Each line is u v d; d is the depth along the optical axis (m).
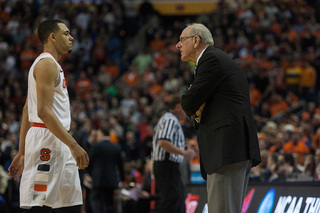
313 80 32.69
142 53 37.28
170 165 12.29
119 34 41.53
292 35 37.34
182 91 30.78
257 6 41.69
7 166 22.44
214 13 39.38
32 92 7.98
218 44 36.19
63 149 7.92
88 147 15.39
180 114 12.74
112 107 30.69
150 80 32.91
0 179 16.94
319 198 8.73
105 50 38.44
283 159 15.90
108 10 42.62
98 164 16.11
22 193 7.77
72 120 24.66
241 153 7.32
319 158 15.15
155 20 43.91
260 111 29.56
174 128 12.27
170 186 12.27
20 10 43.00
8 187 16.58
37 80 7.68
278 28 38.38
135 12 42.88
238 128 7.38
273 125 23.25
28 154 7.84
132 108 29.38
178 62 34.97
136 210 17.56
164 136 12.09
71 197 8.09
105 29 40.25
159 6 45.56
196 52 7.94
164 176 12.29
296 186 9.24
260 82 31.50
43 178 7.71
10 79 34.31
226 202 7.38
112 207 16.53
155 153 12.45
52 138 7.82
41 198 7.66
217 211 7.44
